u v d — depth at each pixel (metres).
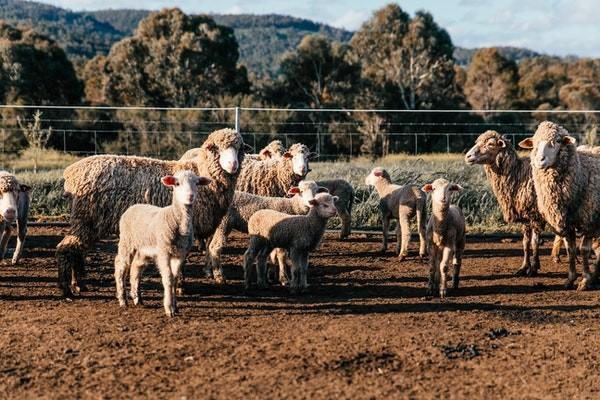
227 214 11.12
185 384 6.64
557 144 10.45
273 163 13.16
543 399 6.47
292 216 10.43
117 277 9.36
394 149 37.88
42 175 20.25
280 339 7.95
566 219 10.87
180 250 8.80
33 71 46.34
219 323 8.62
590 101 57.84
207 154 10.11
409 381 6.82
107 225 10.02
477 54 61.38
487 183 18.52
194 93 48.84
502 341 8.08
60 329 8.25
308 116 38.62
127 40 49.97
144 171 10.23
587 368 7.25
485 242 15.55
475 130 38.12
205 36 50.03
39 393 6.42
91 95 54.59
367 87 48.16
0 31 50.34
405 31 54.25
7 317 8.79
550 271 12.51
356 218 17.16
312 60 49.59
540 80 66.56
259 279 10.81
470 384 6.79
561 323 8.85
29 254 13.34
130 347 7.63
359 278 11.75
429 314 9.20
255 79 60.31
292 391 6.52
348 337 8.05
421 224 13.42
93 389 6.52
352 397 6.41
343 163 24.62
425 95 49.22
